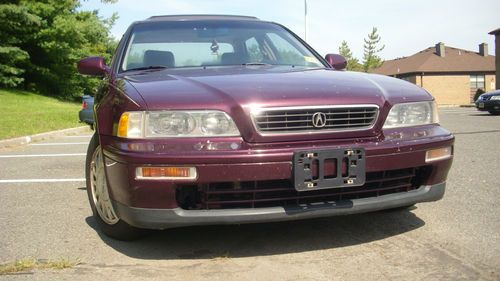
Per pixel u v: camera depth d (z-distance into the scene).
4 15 25.41
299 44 4.73
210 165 2.88
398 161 3.17
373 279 2.80
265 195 3.01
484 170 5.81
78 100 32.94
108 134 3.23
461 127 11.76
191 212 2.95
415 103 3.37
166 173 2.89
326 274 2.89
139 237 3.55
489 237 3.44
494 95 16.92
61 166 7.05
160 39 4.36
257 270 2.98
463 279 2.76
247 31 4.63
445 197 4.55
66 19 28.70
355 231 3.64
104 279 2.89
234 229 3.73
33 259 3.22
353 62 46.56
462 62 51.09
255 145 2.96
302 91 3.15
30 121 14.37
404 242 3.39
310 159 2.95
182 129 2.96
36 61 30.27
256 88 3.14
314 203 3.07
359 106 3.15
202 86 3.20
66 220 4.16
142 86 3.27
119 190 3.09
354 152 3.03
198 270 3.00
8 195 5.15
